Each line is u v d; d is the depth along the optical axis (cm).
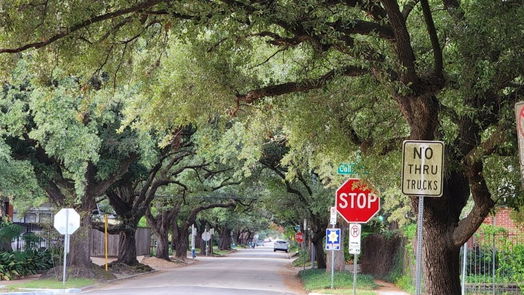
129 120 2286
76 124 2712
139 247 6147
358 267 4300
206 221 8756
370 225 4100
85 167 2844
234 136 2700
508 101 971
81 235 3228
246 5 1070
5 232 3656
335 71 1185
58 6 1089
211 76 1288
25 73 2008
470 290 1898
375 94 1220
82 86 1451
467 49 965
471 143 1017
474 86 962
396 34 984
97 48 1216
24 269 3388
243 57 1408
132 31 1255
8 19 1080
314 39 1099
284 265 5922
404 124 1352
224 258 7806
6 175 2822
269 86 1265
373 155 1202
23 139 2989
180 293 2489
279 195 3997
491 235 1902
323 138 1305
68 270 3195
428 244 1022
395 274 3042
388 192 2300
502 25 927
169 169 4238
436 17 1273
